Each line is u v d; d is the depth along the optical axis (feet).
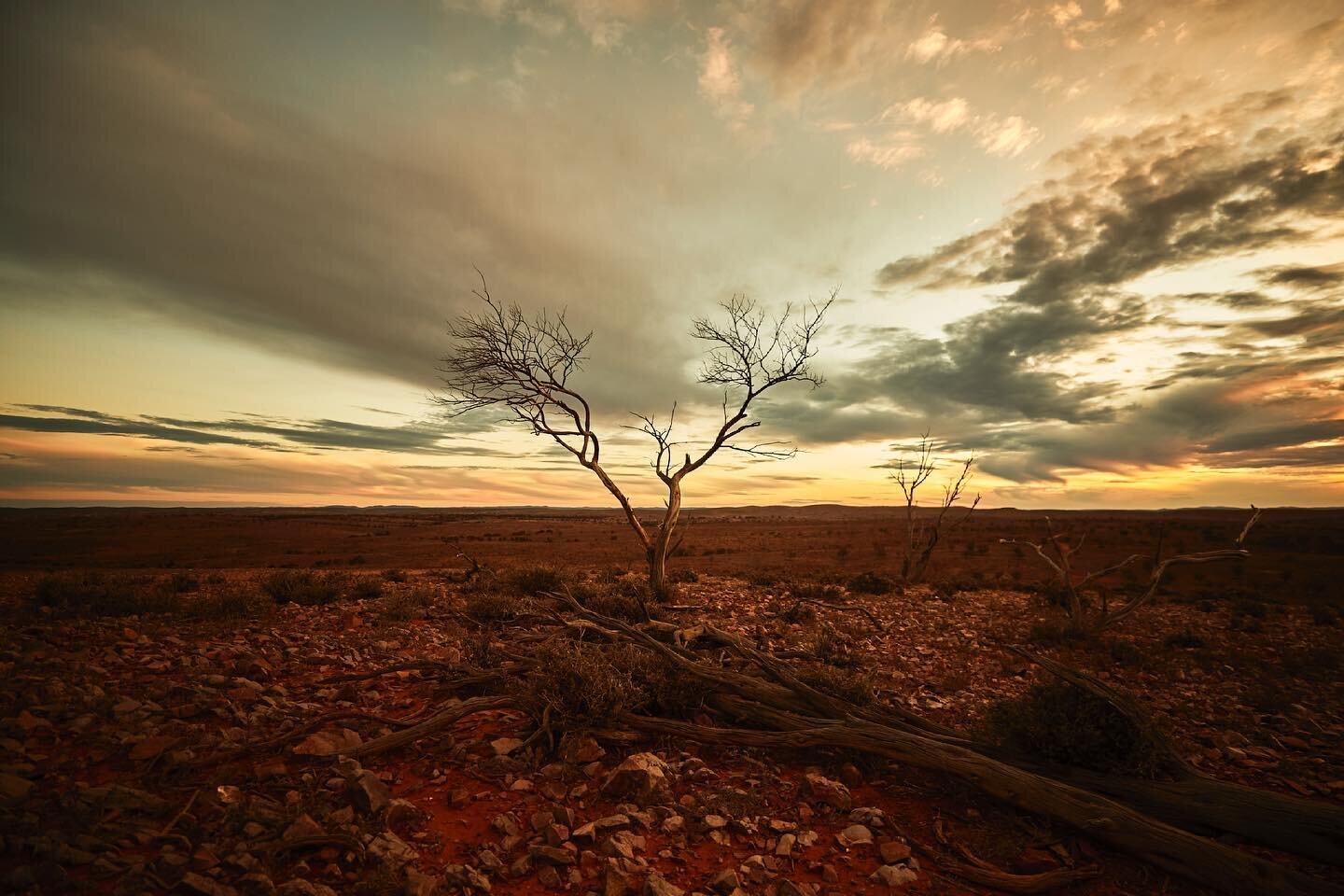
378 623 37.55
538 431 55.21
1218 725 25.43
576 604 34.91
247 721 18.93
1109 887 13.41
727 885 12.36
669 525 53.62
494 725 21.12
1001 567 130.31
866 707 22.00
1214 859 13.47
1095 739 17.25
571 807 15.58
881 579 76.84
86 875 10.64
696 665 22.50
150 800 13.44
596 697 19.92
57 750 15.70
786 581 73.41
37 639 26.63
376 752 17.65
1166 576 111.34
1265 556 142.51
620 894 12.03
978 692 29.45
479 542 193.77
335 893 11.25
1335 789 19.01
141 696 20.35
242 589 50.31
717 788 16.98
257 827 12.77
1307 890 12.66
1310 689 31.94
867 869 13.83
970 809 16.51
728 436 56.59
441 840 13.71
